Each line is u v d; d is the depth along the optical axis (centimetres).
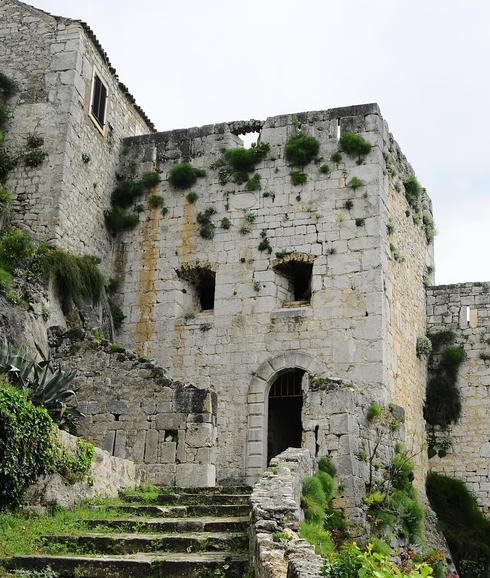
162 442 1983
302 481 1662
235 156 2795
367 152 2683
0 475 1372
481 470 2978
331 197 2670
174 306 2728
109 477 1728
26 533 1330
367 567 798
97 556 1258
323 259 2619
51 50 2667
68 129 2572
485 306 3169
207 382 2616
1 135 2562
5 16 2744
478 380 3094
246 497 1625
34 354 2145
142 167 2909
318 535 1491
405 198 2952
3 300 2125
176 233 2803
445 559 2628
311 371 2516
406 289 2886
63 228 2509
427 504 2830
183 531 1406
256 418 2523
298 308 2605
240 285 2681
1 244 2309
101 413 2055
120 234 2855
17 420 1414
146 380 2059
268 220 2717
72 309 2412
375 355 2472
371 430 2044
